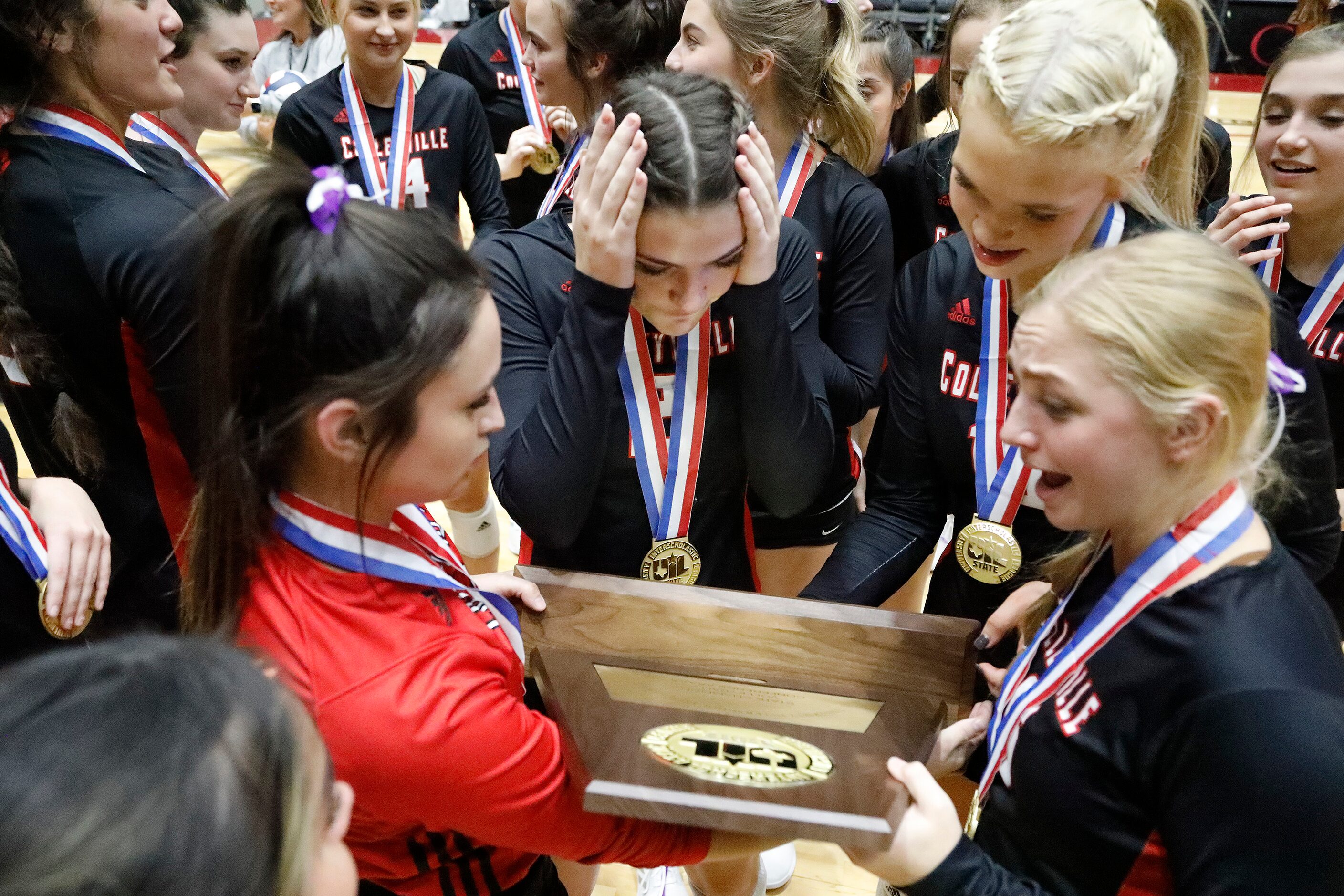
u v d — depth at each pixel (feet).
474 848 3.41
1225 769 2.36
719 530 4.89
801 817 2.68
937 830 2.76
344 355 2.55
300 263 2.53
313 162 9.65
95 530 4.24
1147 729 2.58
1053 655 3.07
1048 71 3.27
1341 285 5.43
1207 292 2.54
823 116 6.20
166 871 1.34
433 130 9.61
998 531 4.33
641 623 3.76
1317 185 5.20
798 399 4.29
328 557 2.84
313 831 1.61
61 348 4.44
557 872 4.46
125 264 4.21
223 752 1.47
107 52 4.39
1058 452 2.69
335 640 2.77
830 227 5.93
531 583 3.77
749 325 4.12
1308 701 2.31
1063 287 2.74
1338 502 3.85
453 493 3.00
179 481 4.76
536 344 4.50
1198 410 2.52
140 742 1.42
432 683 2.77
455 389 2.69
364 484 2.77
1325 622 2.58
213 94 6.41
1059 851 2.81
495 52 12.14
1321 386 3.79
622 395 4.50
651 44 5.66
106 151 4.43
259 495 2.78
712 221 3.71
